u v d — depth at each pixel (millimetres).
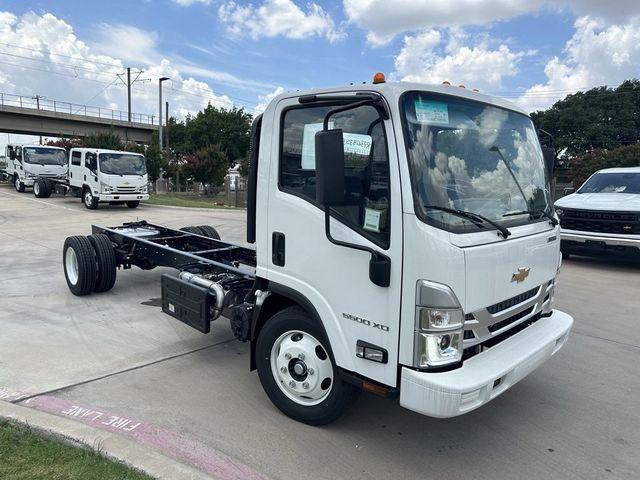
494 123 3514
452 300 2811
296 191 3424
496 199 3346
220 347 5191
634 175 10758
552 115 59406
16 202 22062
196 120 55219
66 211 19281
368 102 2881
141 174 20625
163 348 5125
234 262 6379
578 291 8039
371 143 2975
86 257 6730
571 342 5680
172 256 6148
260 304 3809
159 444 3334
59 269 8711
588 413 4027
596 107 57906
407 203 2805
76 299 6824
